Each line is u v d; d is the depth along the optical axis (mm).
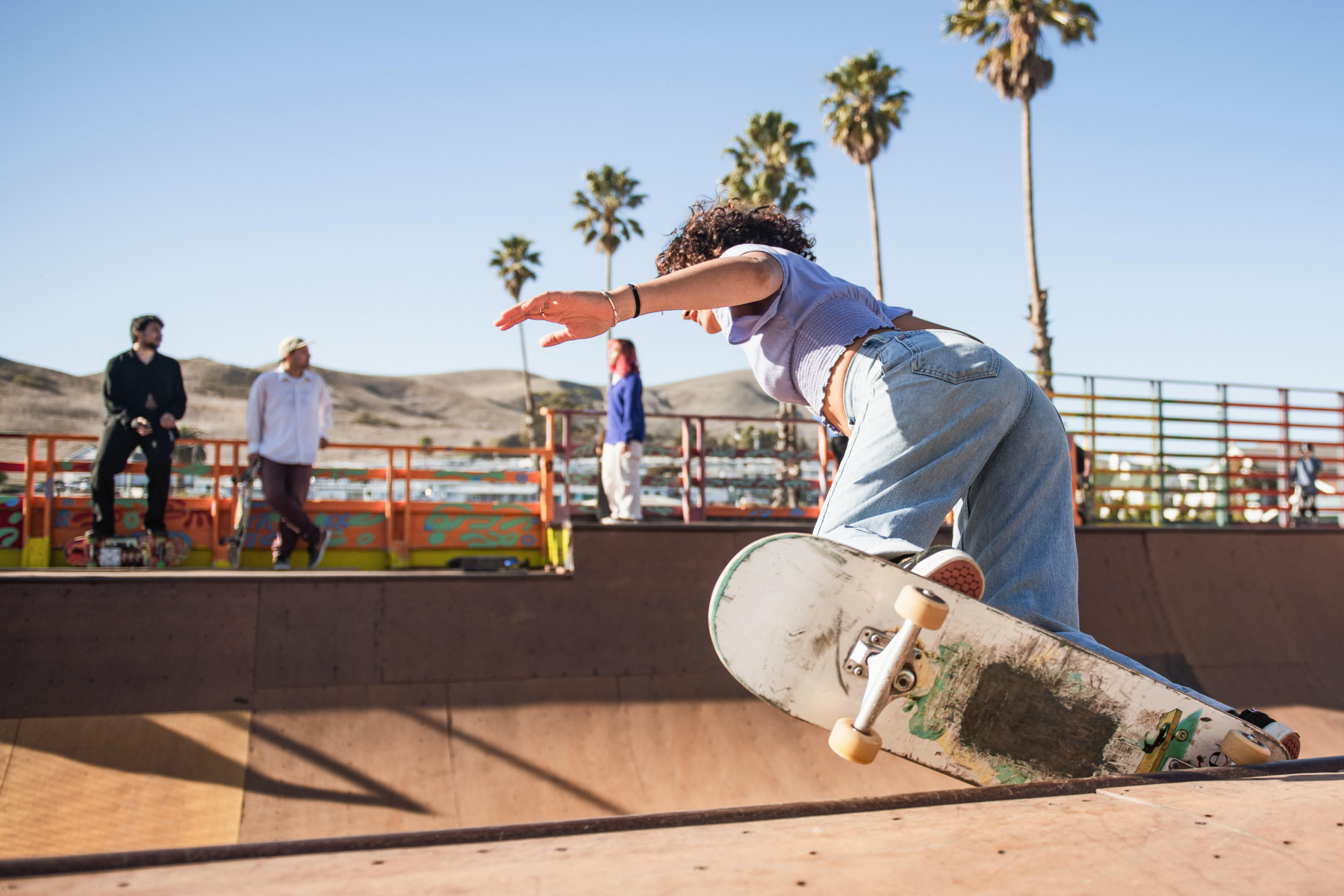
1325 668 9219
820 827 1033
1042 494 1854
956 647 1534
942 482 1684
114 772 5246
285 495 7430
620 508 8453
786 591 1533
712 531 7395
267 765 5520
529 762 5996
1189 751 1673
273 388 7422
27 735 5297
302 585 6238
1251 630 9289
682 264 2168
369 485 8648
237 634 5984
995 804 1139
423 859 912
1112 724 1626
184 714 5617
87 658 5641
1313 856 939
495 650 6496
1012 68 23219
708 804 6023
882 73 26922
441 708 6129
